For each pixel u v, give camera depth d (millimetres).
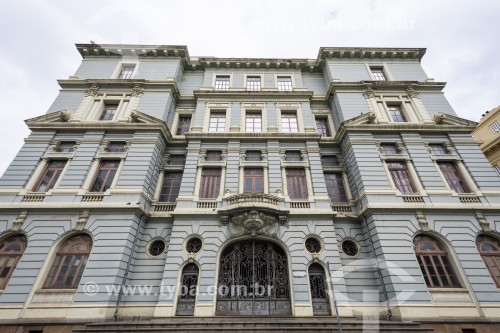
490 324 11102
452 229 13375
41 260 12242
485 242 13414
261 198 13953
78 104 17891
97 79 18578
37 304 11305
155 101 18125
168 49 20938
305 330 9945
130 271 12812
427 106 18344
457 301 11703
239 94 19359
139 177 14703
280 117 18672
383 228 13367
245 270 13117
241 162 16219
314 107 20219
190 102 20219
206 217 13969
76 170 14828
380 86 19047
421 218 13625
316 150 16719
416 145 16297
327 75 20969
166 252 13594
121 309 11969
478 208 13750
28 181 14477
